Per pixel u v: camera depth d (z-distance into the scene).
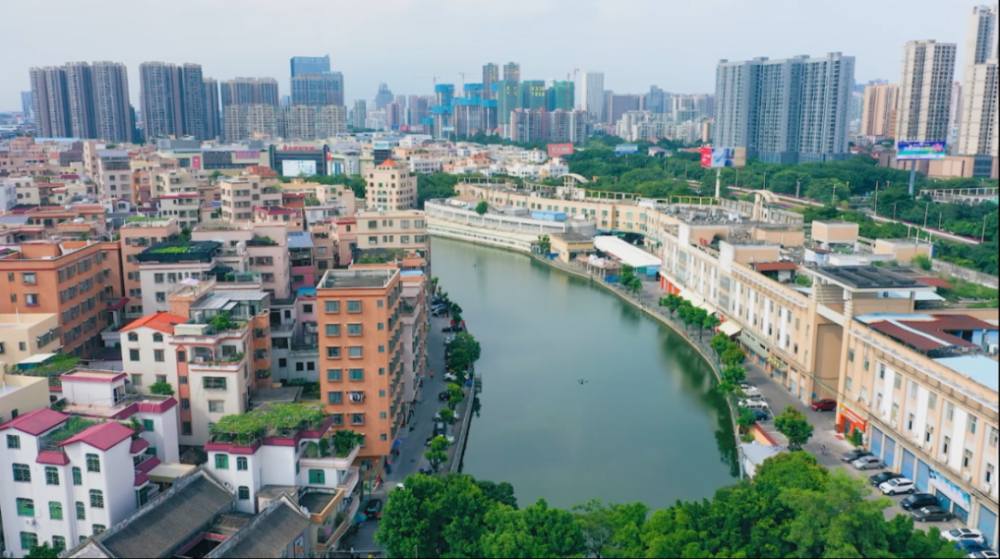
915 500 115.38
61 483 96.00
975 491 106.75
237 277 148.12
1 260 142.12
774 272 185.75
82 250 154.38
